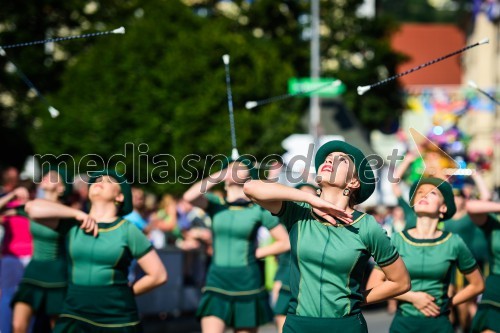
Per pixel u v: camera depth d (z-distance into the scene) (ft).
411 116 309.01
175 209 98.07
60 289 64.85
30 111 217.56
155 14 204.85
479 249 73.61
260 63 203.41
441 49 408.87
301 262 40.24
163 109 192.95
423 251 53.01
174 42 198.90
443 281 53.01
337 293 39.65
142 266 51.21
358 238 39.63
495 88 307.17
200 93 194.70
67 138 194.18
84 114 194.08
